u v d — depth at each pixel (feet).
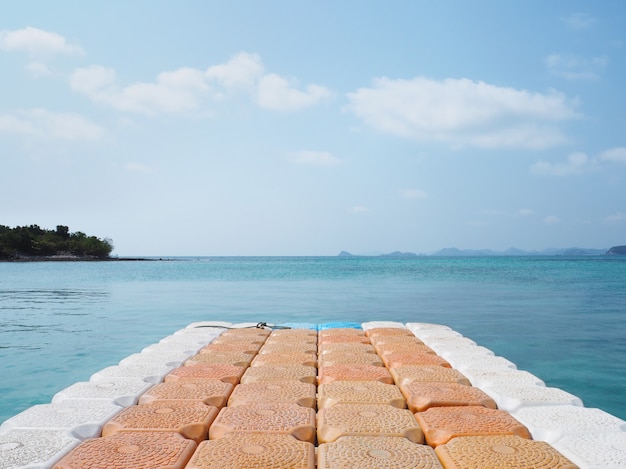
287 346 17.33
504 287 75.72
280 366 14.01
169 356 15.34
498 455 7.82
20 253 296.92
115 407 10.19
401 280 96.22
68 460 7.57
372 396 11.02
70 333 33.99
